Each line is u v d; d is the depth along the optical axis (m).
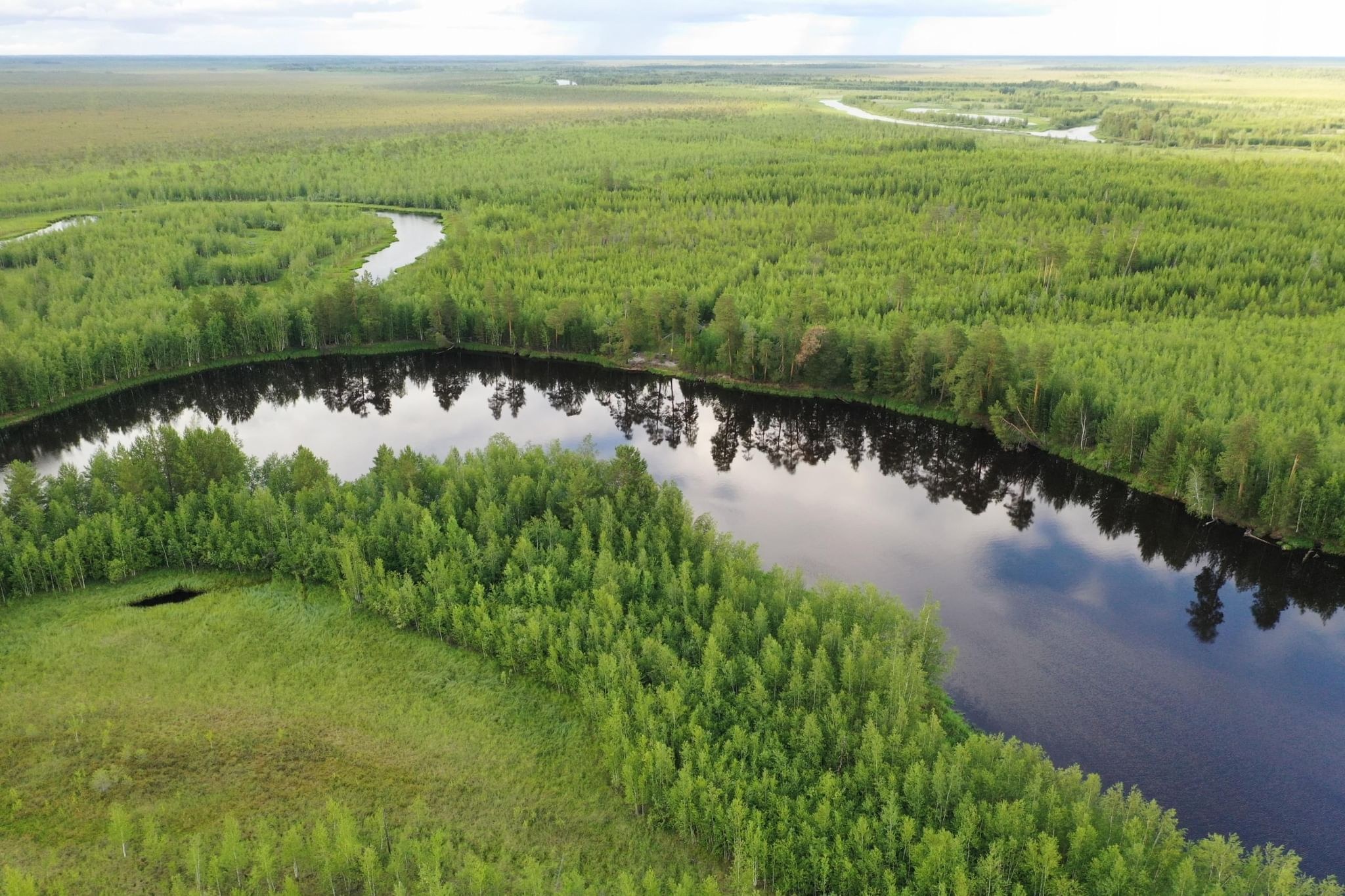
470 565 79.75
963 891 47.81
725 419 140.88
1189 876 47.25
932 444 127.38
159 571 85.94
